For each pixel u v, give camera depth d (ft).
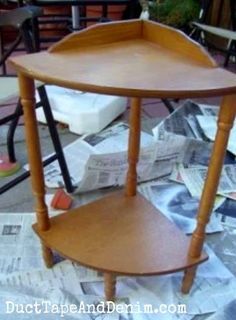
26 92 2.41
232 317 2.91
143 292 3.07
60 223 3.15
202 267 3.28
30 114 2.51
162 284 3.14
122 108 5.53
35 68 2.22
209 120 5.03
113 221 3.21
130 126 3.34
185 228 3.63
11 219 3.72
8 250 3.38
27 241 3.48
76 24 5.70
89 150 4.71
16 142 4.92
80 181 4.10
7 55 3.97
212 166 2.44
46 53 2.45
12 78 3.67
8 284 3.09
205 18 7.13
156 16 7.15
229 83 2.12
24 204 3.93
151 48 2.63
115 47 2.62
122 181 4.16
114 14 6.66
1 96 3.40
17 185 4.19
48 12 6.75
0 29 6.16
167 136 4.35
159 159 4.23
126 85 2.04
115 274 2.77
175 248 2.95
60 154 3.93
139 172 4.16
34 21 3.74
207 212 2.64
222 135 2.31
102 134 5.08
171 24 7.14
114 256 2.85
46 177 4.26
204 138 4.66
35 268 3.23
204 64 2.37
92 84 2.04
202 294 3.07
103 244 2.96
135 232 3.10
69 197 3.92
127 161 3.79
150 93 2.02
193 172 4.39
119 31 2.68
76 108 5.02
